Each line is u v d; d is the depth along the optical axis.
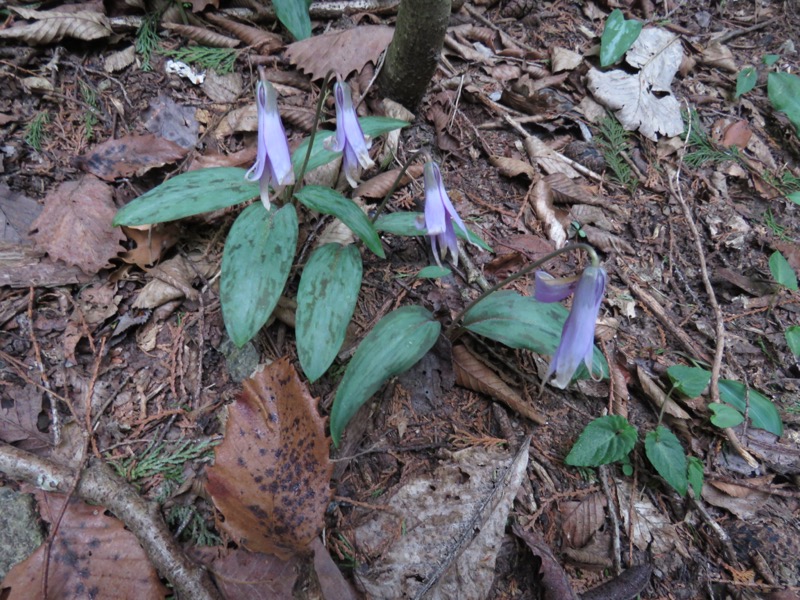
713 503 0.26
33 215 0.26
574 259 0.32
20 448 0.21
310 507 0.20
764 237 0.35
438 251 0.30
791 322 0.32
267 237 0.24
